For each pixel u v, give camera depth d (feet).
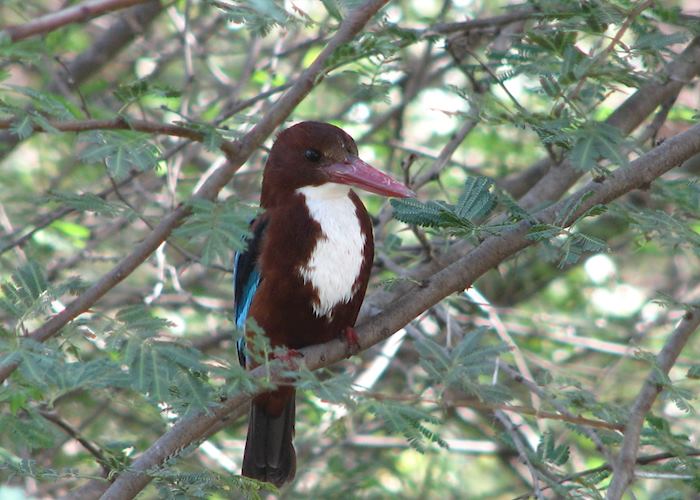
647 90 29.35
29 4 36.91
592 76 25.26
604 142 23.49
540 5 27.43
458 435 43.60
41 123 20.53
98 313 20.72
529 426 36.65
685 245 26.43
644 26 28.40
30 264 22.20
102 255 42.11
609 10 25.46
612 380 39.65
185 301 41.55
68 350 22.66
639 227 24.70
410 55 49.47
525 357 38.45
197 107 44.45
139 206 43.11
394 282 27.43
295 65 44.19
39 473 22.75
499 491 43.01
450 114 26.16
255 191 44.68
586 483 23.81
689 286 46.68
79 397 39.52
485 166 46.85
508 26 34.27
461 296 34.01
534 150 46.47
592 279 44.11
